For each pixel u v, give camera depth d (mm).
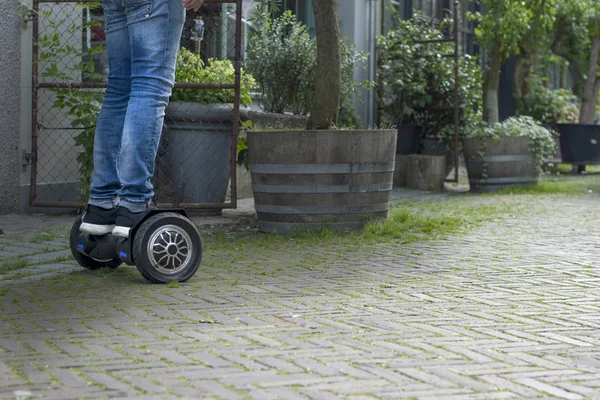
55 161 8977
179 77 8609
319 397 2936
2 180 8453
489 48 15555
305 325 4027
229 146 8805
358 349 3586
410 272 5645
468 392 3031
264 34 11562
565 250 6727
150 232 5039
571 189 12969
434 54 14234
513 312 4414
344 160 7457
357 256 6309
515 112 19125
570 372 3324
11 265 5625
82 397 2910
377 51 14219
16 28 8523
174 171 8648
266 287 5020
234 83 8445
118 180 5324
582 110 18531
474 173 12703
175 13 5117
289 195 7457
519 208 10016
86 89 8977
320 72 7801
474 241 7176
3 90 8391
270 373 3213
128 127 5086
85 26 8500
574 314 4402
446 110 14062
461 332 3934
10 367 3277
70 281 5152
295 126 11164
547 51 19375
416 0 16797
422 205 10367
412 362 3398
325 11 7719
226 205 8539
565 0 18109
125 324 4020
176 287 4977
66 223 7926
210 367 3289
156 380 3113
